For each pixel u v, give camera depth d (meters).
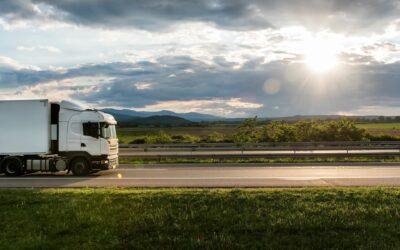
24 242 7.55
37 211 9.69
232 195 11.13
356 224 8.37
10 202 10.81
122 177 17.52
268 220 8.70
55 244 7.50
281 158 24.53
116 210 9.68
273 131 36.62
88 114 18.88
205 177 16.89
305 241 7.45
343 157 24.34
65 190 12.63
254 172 18.50
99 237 7.80
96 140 18.77
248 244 7.33
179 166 21.86
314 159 24.30
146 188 13.59
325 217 8.91
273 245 7.29
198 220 8.84
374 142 27.98
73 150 18.81
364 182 14.99
